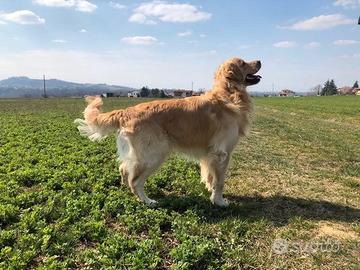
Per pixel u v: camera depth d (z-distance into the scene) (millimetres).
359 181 1810
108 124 1435
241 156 2387
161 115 1413
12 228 1180
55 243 1089
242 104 1473
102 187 1544
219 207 1431
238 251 1080
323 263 1033
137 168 1413
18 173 1686
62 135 2943
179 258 1004
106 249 1041
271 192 1623
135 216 1278
